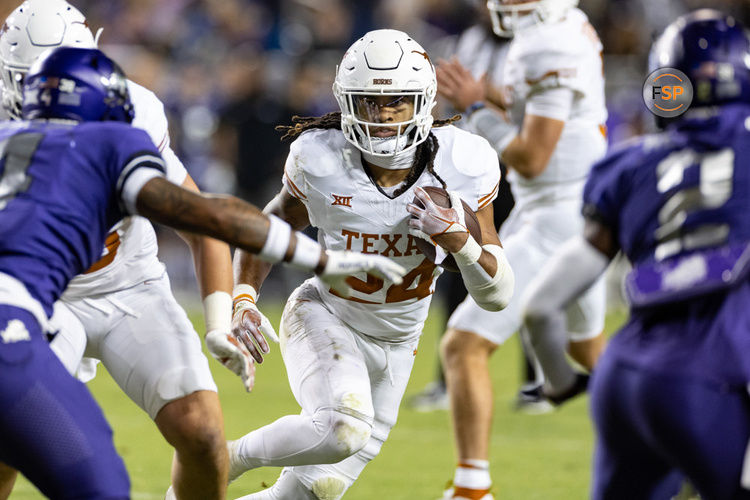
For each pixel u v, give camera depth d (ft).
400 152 38.78
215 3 155.02
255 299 41.29
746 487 28.58
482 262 38.45
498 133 54.60
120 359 37.91
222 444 36.81
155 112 39.93
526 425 71.67
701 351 29.35
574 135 55.11
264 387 85.76
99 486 29.30
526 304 33.04
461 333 50.16
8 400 28.96
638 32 141.79
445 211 37.65
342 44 153.79
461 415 48.78
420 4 151.84
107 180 31.27
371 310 40.96
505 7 55.62
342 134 40.22
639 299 30.91
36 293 30.30
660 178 31.35
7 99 39.24
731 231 30.09
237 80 132.16
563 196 55.06
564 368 35.32
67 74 33.19
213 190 139.13
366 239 39.96
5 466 39.27
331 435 38.11
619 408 30.48
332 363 39.60
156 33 155.22
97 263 38.11
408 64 38.40
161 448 62.03
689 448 29.14
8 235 30.30
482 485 47.96
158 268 40.40
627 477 31.27
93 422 29.99
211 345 36.58
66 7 39.65
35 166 31.17
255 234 31.01
